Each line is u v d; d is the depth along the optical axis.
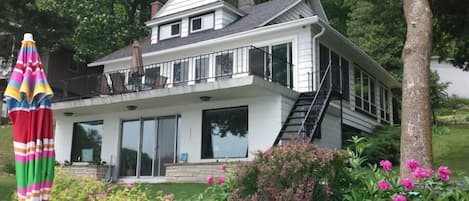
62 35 14.20
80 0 27.03
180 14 18.28
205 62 15.52
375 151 14.09
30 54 5.18
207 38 15.78
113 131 15.50
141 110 14.99
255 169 4.27
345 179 4.15
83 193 6.29
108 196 6.19
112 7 31.02
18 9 13.17
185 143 13.82
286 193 3.89
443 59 15.34
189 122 13.90
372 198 3.88
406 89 7.35
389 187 3.86
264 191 4.05
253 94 12.58
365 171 4.23
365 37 25.17
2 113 24.83
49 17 13.76
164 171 14.06
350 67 16.86
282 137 12.12
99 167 14.81
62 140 16.81
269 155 4.22
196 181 12.63
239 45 14.91
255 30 14.24
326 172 4.04
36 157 4.83
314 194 3.97
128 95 13.54
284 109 12.45
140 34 29.83
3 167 15.50
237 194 4.31
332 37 14.59
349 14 28.31
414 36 7.51
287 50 13.99
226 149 13.02
